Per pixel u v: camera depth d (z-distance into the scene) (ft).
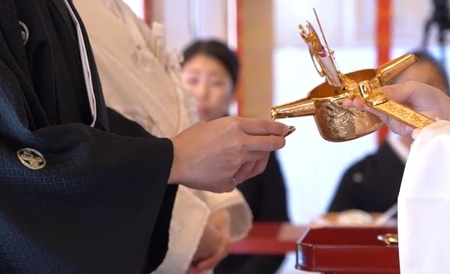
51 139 4.87
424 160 4.57
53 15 5.61
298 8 17.34
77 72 5.65
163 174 5.08
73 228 4.83
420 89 5.40
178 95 6.72
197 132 5.35
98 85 5.69
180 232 6.18
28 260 4.76
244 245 9.35
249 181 12.46
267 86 17.47
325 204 17.67
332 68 5.17
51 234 4.77
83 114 5.63
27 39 5.34
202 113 12.64
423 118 4.97
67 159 4.87
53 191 4.81
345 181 12.58
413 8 16.99
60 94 5.47
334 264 5.39
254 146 5.36
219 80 12.73
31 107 5.08
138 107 6.34
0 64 4.86
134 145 5.06
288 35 17.39
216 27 17.29
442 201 4.53
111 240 4.89
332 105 5.21
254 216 12.48
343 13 17.22
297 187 17.76
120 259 4.88
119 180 4.93
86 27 6.28
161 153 5.11
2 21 5.16
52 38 5.51
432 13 16.87
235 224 7.40
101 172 4.87
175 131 6.55
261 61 17.46
